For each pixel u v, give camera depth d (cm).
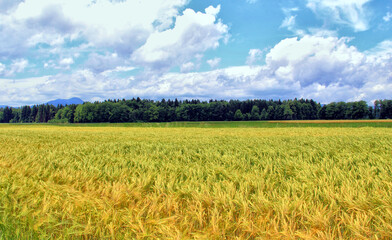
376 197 318
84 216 291
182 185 386
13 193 358
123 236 261
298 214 281
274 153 748
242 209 298
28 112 15125
